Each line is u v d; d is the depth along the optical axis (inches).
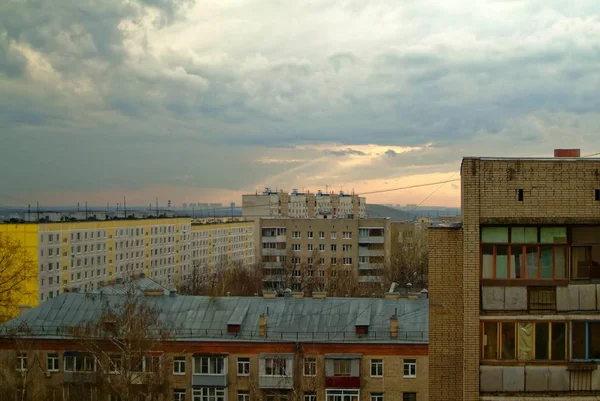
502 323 843.4
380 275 5103.3
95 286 4672.7
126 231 5113.2
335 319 1989.4
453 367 880.3
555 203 832.9
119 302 2134.6
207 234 6589.6
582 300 837.2
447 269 887.7
